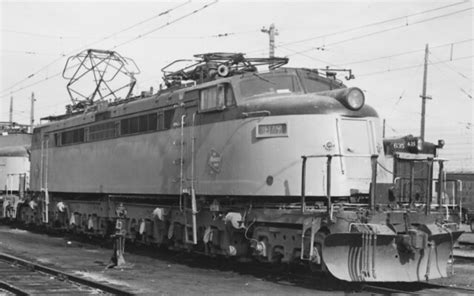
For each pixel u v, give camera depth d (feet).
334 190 35.86
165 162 47.37
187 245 45.88
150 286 35.37
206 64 46.73
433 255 36.19
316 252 34.17
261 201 39.29
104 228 58.90
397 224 34.68
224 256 44.32
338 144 36.22
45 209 71.05
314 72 42.73
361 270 33.63
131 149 52.44
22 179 82.02
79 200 64.28
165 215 47.52
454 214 39.93
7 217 86.38
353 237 33.27
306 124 36.81
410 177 38.93
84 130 61.67
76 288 34.50
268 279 38.14
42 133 73.15
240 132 39.78
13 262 45.98
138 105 51.83
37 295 32.04
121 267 43.16
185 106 45.50
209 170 42.29
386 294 32.78
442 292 34.17
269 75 41.42
